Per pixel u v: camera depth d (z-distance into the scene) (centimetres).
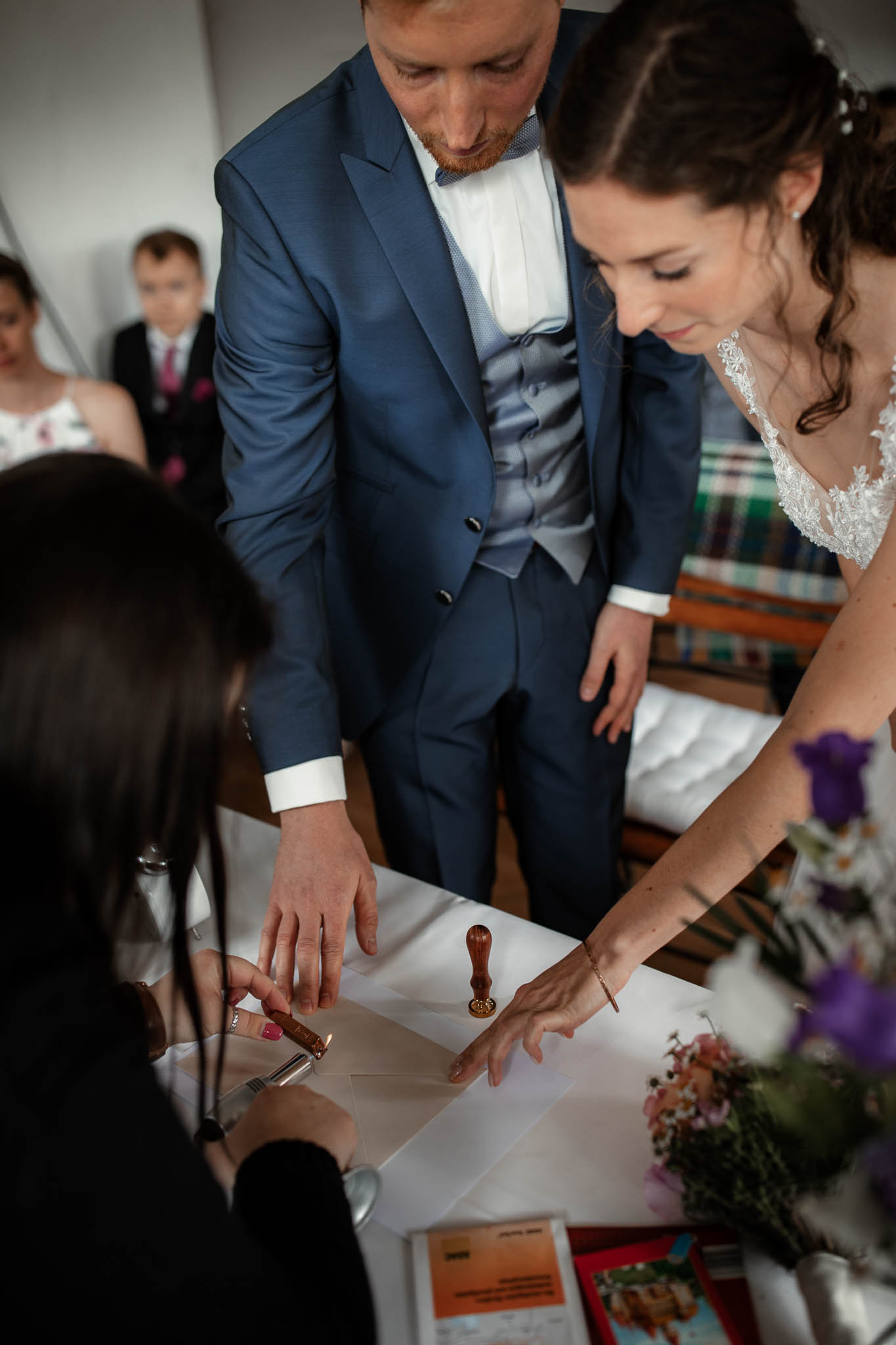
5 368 301
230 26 368
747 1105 85
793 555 246
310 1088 112
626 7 88
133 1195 63
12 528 65
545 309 150
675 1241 94
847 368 118
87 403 313
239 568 73
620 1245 95
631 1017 118
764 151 87
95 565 64
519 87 117
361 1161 105
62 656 64
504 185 142
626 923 111
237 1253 67
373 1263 95
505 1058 115
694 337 101
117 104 356
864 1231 70
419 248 139
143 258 346
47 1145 61
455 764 181
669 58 85
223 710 72
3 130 345
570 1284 92
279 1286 70
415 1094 112
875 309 110
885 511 128
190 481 370
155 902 129
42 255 367
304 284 141
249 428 147
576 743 184
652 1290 90
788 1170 82
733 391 149
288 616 148
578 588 175
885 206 101
